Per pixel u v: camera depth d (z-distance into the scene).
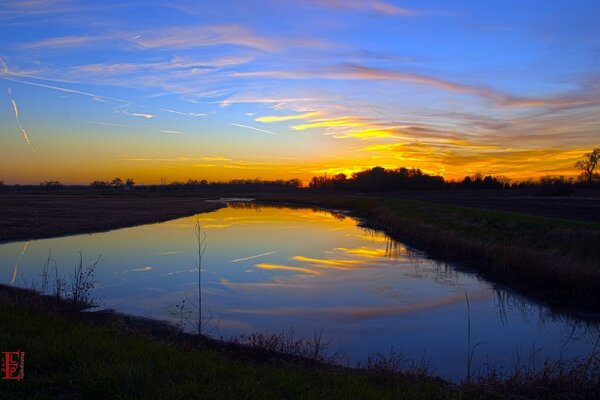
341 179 167.50
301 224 42.72
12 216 43.41
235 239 29.86
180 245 26.56
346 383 5.87
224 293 15.12
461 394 5.76
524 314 13.27
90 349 6.31
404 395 5.53
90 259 21.41
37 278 16.88
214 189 178.25
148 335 9.27
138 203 75.31
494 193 109.12
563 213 39.16
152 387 5.10
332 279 17.61
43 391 4.98
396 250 25.77
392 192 133.62
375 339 10.86
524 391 6.38
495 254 19.47
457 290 16.16
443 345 10.48
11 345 6.37
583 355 9.84
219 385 5.36
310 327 11.70
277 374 6.06
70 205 64.31
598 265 16.06
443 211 42.91
